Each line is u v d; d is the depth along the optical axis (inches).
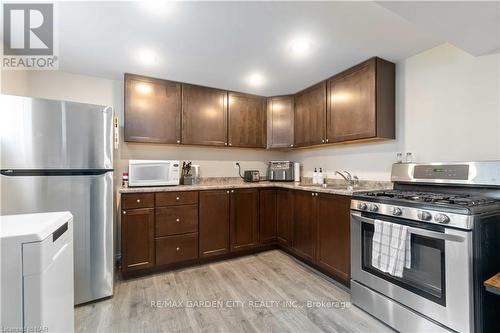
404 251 60.3
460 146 76.7
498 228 56.2
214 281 91.3
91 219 75.9
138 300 77.9
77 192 73.8
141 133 106.3
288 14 63.9
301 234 106.7
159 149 122.5
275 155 154.7
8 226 36.8
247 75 107.2
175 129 113.4
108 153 78.7
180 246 102.3
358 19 66.2
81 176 74.4
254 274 97.5
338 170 119.1
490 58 70.6
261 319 68.1
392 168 89.5
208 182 134.1
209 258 110.5
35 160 68.5
